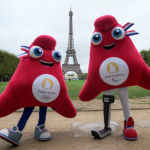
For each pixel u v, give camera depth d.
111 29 3.43
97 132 3.44
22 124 3.31
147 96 11.27
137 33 3.35
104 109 3.68
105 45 3.47
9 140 3.04
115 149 2.95
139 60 3.34
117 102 8.91
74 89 16.38
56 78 3.40
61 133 4.05
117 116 5.71
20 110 7.05
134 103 8.52
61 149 3.04
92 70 3.55
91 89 3.85
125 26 3.45
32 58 3.28
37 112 6.69
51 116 5.96
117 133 3.85
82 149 3.01
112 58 3.33
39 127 3.66
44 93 3.17
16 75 3.21
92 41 3.53
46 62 3.41
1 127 4.73
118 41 3.36
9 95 3.10
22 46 3.29
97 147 3.07
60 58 3.56
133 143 3.22
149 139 3.43
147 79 3.47
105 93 3.64
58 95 3.38
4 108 3.06
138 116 5.64
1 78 37.28
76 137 3.71
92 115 6.03
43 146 3.21
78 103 8.79
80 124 4.81
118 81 3.33
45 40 3.41
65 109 3.79
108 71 3.33
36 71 3.22
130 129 3.43
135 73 3.30
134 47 3.48
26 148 3.12
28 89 3.10
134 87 19.48
